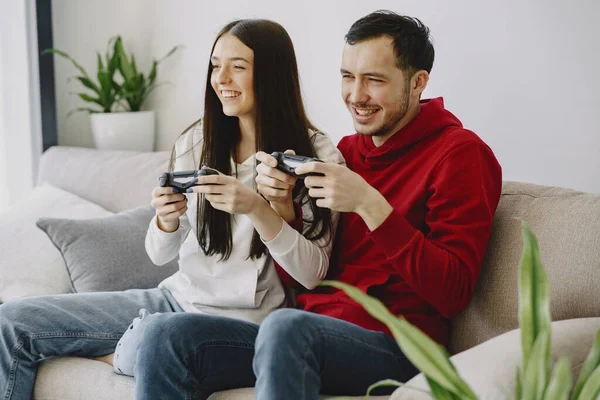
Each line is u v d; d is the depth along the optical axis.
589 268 1.38
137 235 2.17
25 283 2.13
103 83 2.92
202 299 1.69
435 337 1.51
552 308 1.42
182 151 1.85
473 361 1.19
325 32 2.46
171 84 2.94
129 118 2.86
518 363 1.15
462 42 2.16
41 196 2.50
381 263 1.54
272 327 1.27
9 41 2.99
